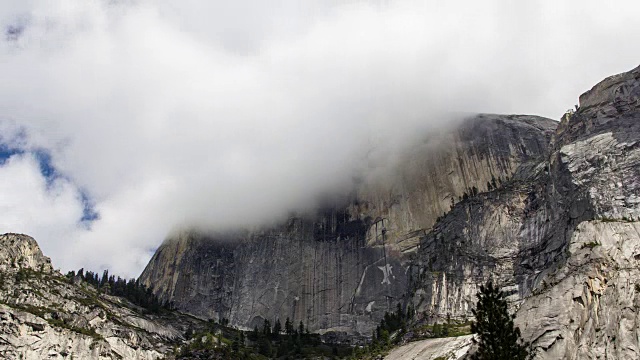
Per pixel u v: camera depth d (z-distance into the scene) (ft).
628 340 556.92
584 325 561.43
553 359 529.45
